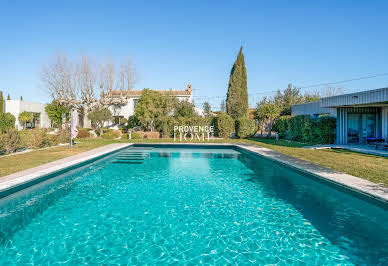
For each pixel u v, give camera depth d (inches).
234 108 1206.3
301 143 772.0
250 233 196.4
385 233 194.7
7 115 1013.2
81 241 183.6
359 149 556.4
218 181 361.1
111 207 254.5
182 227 207.8
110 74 1157.1
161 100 1029.8
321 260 157.8
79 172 412.8
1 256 162.7
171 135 1000.2
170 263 155.3
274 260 158.4
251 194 296.2
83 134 984.3
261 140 887.1
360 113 695.7
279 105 1294.3
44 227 207.2
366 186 259.4
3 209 248.7
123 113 1267.2
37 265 152.1
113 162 525.7
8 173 315.9
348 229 201.6
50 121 1302.9
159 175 402.3
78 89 1147.9
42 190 310.7
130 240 185.5
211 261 157.5
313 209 246.1
